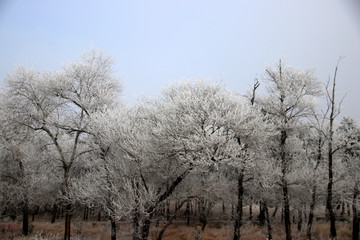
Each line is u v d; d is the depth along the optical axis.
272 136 13.94
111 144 12.09
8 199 14.79
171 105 11.81
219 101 11.94
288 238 12.07
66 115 13.72
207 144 9.88
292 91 12.84
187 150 10.42
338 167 13.77
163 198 11.53
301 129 13.91
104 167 12.49
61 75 13.89
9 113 13.16
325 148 13.55
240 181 12.55
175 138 10.97
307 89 13.18
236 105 12.15
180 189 12.73
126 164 11.91
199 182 13.11
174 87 14.45
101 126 11.95
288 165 14.12
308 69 13.20
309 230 13.66
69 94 14.08
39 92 13.88
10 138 14.23
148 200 10.40
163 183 12.41
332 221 14.20
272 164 12.76
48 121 13.27
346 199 13.51
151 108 13.84
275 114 13.20
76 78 14.42
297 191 14.30
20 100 13.56
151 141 11.75
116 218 10.88
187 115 10.65
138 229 10.80
